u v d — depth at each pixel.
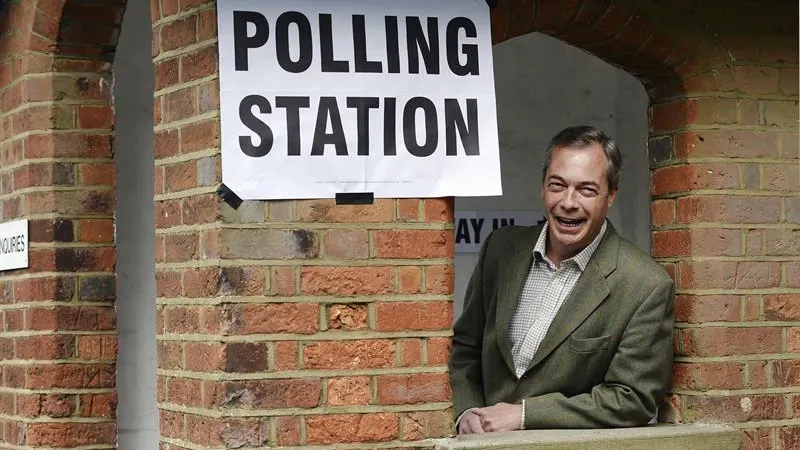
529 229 4.86
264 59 4.22
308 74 4.25
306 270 4.22
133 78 6.12
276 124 4.21
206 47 4.26
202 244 4.24
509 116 6.89
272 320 4.19
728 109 4.85
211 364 4.20
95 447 5.31
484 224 6.85
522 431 4.48
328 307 4.24
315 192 4.23
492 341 4.75
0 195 5.60
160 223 4.49
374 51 4.32
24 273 5.34
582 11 4.71
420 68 4.36
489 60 4.43
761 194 4.86
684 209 4.83
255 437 4.16
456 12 4.41
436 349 4.34
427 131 4.35
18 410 5.36
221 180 4.17
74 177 5.31
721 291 4.77
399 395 4.29
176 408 4.41
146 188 6.13
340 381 4.24
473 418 4.58
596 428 4.52
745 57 4.88
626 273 4.55
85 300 5.32
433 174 4.34
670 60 4.82
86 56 5.33
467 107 4.39
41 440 5.24
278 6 4.25
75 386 5.28
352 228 4.27
